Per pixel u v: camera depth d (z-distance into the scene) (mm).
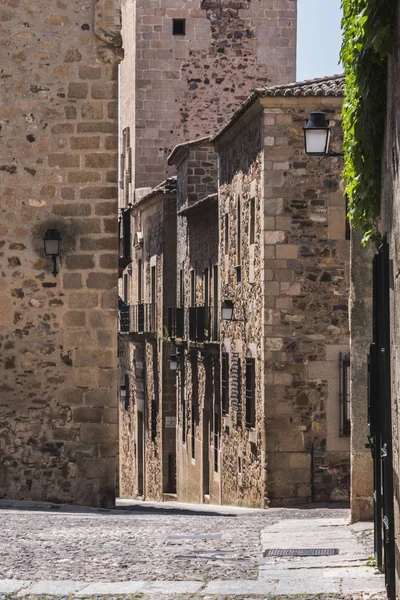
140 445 50625
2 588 11688
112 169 20969
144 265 50781
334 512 22828
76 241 20938
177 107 51875
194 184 41250
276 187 28219
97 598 11234
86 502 20781
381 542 12227
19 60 21000
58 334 20875
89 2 21078
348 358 28109
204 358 37625
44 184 20953
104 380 20844
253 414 29453
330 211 28266
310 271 28250
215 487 35781
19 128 21000
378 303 10922
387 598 10609
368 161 11844
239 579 12242
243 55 52000
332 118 28062
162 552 14391
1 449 20750
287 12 52000
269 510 25891
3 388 20797
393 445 9945
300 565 13086
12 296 20875
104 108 21016
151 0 51719
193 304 41000
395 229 9305
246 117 30062
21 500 20734
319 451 27922
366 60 11039
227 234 33969
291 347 28078
